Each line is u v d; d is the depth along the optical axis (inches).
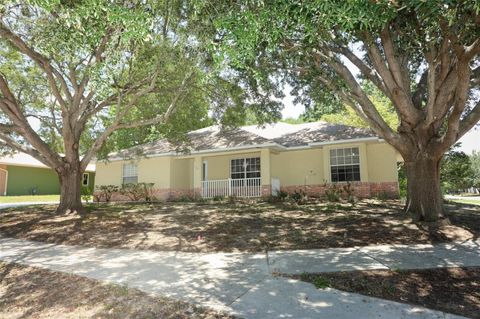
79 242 339.9
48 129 656.4
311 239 311.4
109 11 216.2
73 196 504.1
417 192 359.3
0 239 373.1
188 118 586.6
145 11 247.8
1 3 263.6
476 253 252.1
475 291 187.9
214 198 657.6
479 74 390.3
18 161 1046.4
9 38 372.8
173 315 164.7
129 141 804.0
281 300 178.5
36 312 182.9
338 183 656.4
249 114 692.1
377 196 623.5
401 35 278.2
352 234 320.2
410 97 377.4
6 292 215.6
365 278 208.2
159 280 215.2
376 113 367.9
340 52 405.1
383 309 166.4
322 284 199.8
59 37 260.1
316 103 519.8
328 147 671.1
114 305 180.5
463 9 200.7
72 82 474.0
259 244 303.0
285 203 564.1
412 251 262.7
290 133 770.8
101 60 350.6
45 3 197.8
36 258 281.9
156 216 466.0
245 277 217.0
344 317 158.1
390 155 646.5
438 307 168.9
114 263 259.0
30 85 555.8
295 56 348.2
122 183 846.5
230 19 222.4
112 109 627.5
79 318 170.2
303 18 218.2
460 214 402.6
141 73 466.3
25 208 625.0
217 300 180.2
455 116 308.5
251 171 735.7
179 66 383.9
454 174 914.1
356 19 199.6
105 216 472.7
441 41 291.6
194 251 290.4
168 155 764.0
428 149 353.1
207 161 785.6
